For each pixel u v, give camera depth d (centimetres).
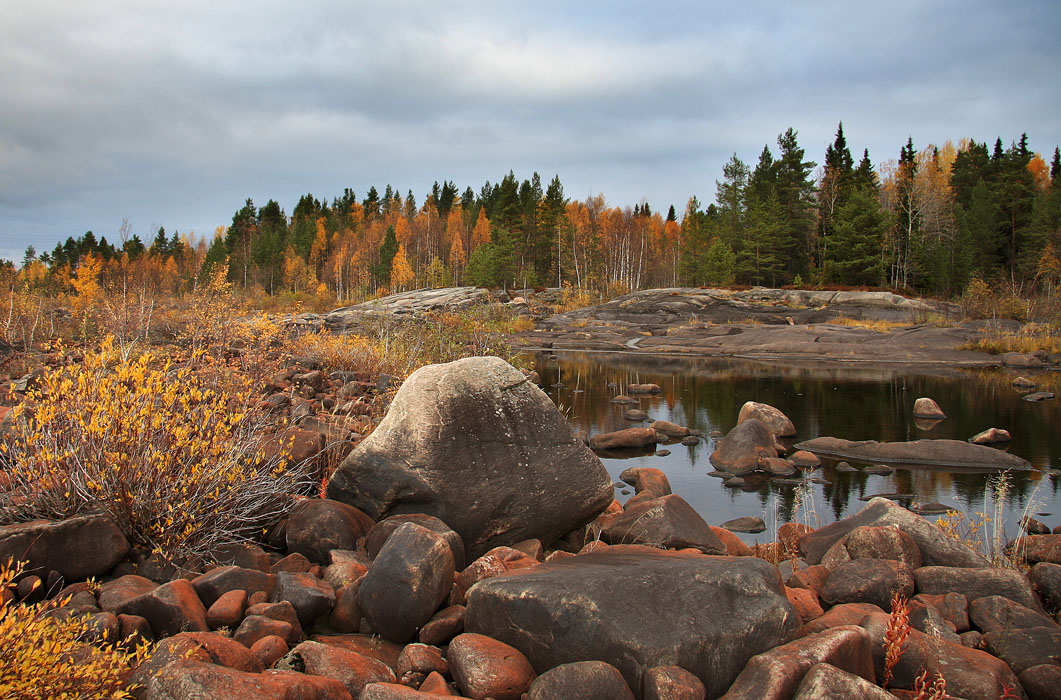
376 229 9531
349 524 502
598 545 555
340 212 12388
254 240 9844
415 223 9938
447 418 543
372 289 8294
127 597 374
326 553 487
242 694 277
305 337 1467
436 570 393
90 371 486
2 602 305
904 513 580
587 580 365
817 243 6372
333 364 1348
